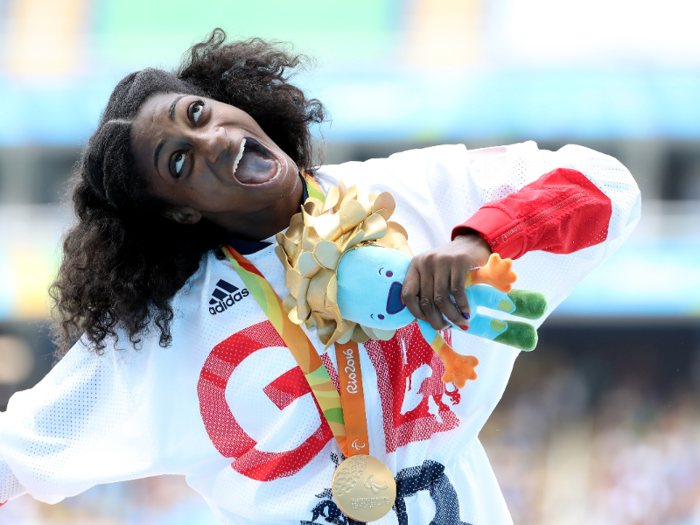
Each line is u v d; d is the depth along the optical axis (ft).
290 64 17.88
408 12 94.99
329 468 15.40
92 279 15.84
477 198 16.44
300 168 17.54
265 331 15.61
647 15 92.38
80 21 94.84
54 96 86.99
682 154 83.71
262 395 15.53
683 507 75.00
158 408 15.85
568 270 16.46
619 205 15.67
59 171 84.64
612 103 85.25
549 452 79.71
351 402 15.10
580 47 90.12
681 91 86.28
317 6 96.73
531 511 76.38
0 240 81.00
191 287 16.21
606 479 77.61
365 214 13.71
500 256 13.47
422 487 15.57
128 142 15.10
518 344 12.78
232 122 15.17
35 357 79.20
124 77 16.20
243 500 15.61
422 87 86.02
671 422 80.38
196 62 17.26
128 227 15.84
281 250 14.96
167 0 97.86
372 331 14.24
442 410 16.03
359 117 83.56
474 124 84.07
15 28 94.38
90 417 16.53
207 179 14.75
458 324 12.44
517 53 89.92
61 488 16.61
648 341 82.07
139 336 15.96
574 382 82.02
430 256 12.77
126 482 72.02
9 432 16.48
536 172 16.17
